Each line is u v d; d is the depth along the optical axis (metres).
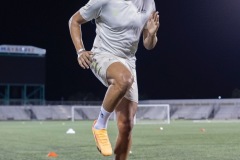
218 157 9.47
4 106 47.75
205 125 28.38
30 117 48.50
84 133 19.47
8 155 10.11
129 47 5.59
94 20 5.83
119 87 5.04
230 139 14.90
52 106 49.97
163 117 47.16
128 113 5.68
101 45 5.57
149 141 14.16
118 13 5.43
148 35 5.95
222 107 45.31
